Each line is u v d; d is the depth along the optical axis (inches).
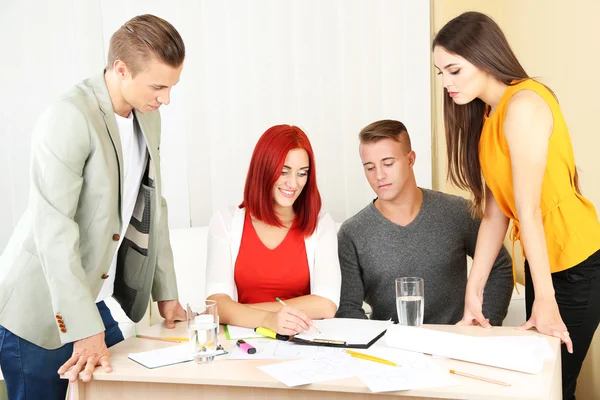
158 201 77.5
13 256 72.1
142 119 75.2
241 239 81.5
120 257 79.3
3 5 129.1
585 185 96.8
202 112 135.3
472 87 69.7
